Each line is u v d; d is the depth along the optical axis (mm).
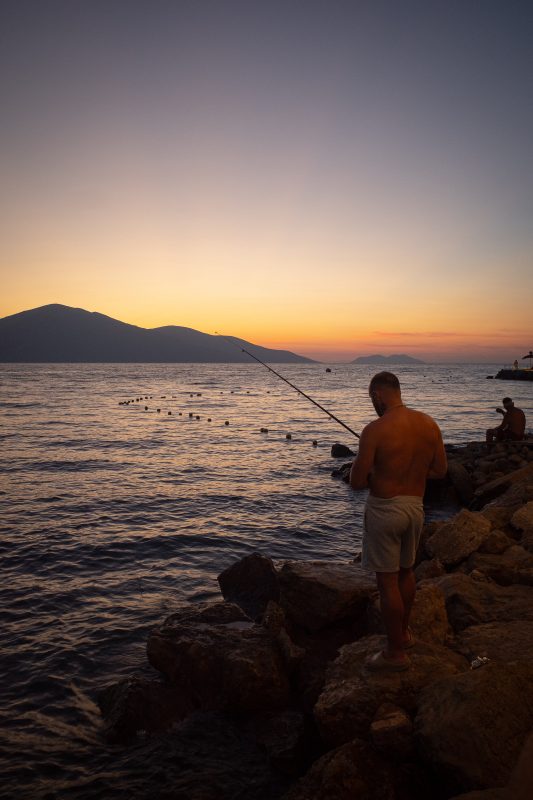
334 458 21469
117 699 4781
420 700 3258
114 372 184375
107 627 6621
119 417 39125
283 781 3811
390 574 3516
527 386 97938
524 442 16781
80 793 3830
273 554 9680
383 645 4004
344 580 5391
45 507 12828
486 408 48344
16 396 61500
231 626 5387
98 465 19172
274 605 5500
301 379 131250
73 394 67250
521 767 2545
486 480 14297
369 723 3324
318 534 10992
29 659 5840
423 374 194000
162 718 4520
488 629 4297
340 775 3000
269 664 4641
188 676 4840
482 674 3154
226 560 9281
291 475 17703
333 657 4812
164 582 8195
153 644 5113
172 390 81375
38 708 4961
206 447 24453
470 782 2658
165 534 10688
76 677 5488
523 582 5371
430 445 3490
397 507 3410
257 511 12812
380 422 3438
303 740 4000
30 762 4203
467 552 6148
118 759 4191
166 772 3984
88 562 9023
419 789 2986
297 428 33188
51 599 7477
